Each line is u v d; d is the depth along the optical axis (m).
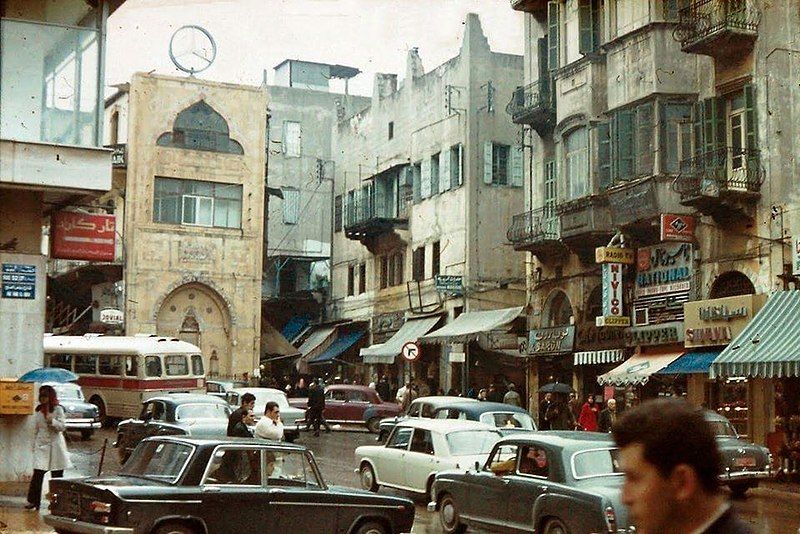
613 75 32.00
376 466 19.52
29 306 18.97
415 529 15.98
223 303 51.44
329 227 61.66
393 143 51.47
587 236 32.34
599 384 32.31
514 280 43.56
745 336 24.48
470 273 43.06
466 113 43.97
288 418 32.12
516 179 44.16
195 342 50.97
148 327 49.78
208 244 51.19
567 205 33.12
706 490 2.57
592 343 32.75
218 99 51.78
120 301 51.25
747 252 27.06
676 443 2.57
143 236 50.03
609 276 31.00
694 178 27.64
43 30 18.81
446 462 17.73
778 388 25.95
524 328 38.91
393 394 48.50
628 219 30.30
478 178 43.69
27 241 19.06
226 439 12.34
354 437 34.50
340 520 12.51
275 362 57.22
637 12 31.47
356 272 54.81
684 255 29.12
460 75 44.84
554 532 13.12
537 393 36.59
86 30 19.09
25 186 18.36
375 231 50.16
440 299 45.06
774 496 21.47
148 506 11.30
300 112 62.50
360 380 52.09
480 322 39.88
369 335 51.69
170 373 36.22
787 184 26.12
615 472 13.28
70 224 20.11
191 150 51.16
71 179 18.61
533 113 36.19
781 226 26.12
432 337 41.81
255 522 11.91
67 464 16.23
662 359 28.89
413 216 48.50
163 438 12.49
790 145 26.19
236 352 51.12
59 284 54.72
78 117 18.88
